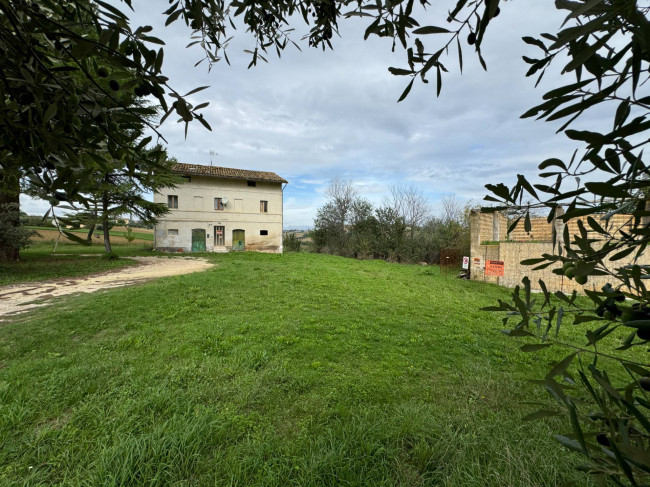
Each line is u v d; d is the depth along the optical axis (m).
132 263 15.50
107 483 2.04
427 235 23.64
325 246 28.86
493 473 2.11
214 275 11.15
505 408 3.11
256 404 3.20
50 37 0.86
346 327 5.97
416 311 7.56
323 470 2.24
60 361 4.04
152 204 14.99
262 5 1.51
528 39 0.61
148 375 3.65
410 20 0.92
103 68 0.90
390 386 3.65
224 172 23.36
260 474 2.23
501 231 14.97
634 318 0.61
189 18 1.29
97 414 2.84
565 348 5.08
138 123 0.99
